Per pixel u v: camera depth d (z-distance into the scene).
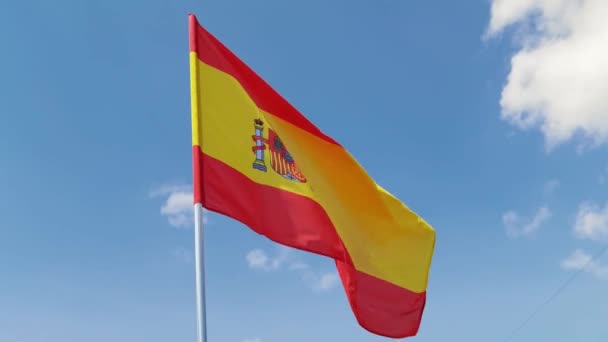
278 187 9.48
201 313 7.34
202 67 9.27
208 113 8.98
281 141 10.01
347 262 9.95
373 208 11.07
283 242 9.12
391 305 10.66
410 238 11.52
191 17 9.48
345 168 10.89
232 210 8.52
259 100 10.27
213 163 8.63
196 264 7.67
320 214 9.88
